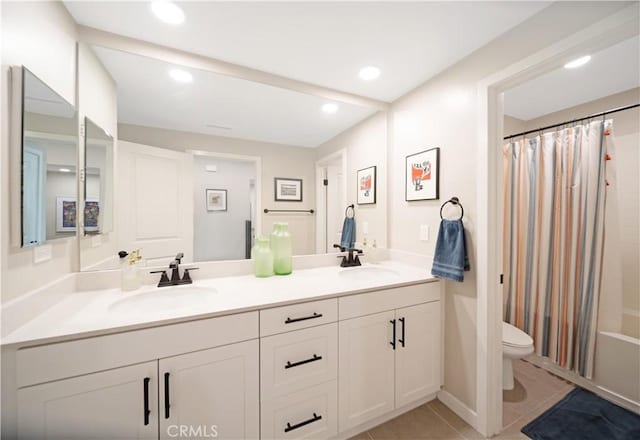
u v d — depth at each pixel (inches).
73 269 47.8
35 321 35.4
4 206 30.7
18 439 30.2
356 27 48.8
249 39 51.8
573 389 70.3
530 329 82.7
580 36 40.5
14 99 31.9
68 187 42.6
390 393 57.1
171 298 52.6
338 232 77.4
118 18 45.8
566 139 75.8
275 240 66.6
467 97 58.2
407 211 75.2
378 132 79.8
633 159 76.0
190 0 41.8
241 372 42.0
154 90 56.9
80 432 32.8
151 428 36.2
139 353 35.3
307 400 47.7
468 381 58.7
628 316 73.7
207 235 63.1
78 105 46.7
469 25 48.8
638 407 60.7
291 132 71.7
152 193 57.4
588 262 70.7
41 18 36.9
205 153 63.0
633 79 71.7
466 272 59.2
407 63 60.9
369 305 54.1
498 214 55.7
